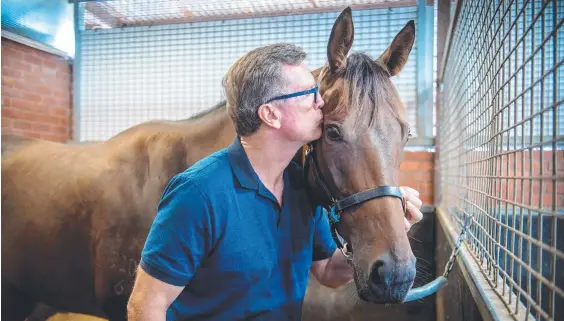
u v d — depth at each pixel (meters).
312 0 2.97
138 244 1.47
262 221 0.79
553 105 0.53
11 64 3.00
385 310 2.20
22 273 1.76
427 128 2.81
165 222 0.75
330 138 0.84
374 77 0.84
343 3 2.94
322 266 1.07
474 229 1.27
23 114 3.11
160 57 3.37
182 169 1.46
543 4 0.57
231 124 1.41
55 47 3.38
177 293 0.76
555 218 0.54
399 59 0.97
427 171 2.70
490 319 0.76
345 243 0.98
